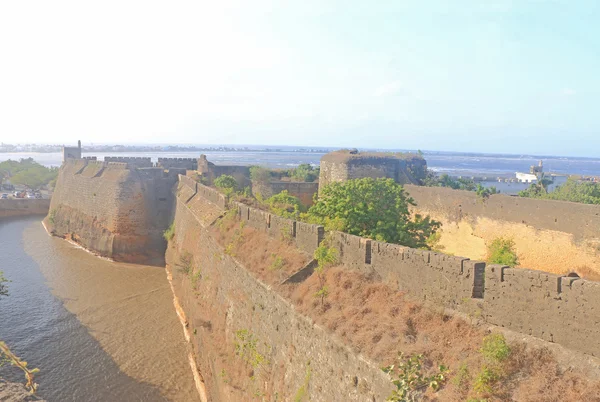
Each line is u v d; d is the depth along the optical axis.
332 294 18.97
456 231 33.31
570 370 12.11
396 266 17.86
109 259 56.47
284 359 19.66
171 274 47.62
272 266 23.27
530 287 13.58
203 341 28.75
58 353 33.19
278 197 41.59
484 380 12.29
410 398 12.77
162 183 62.53
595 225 23.77
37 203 89.31
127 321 38.56
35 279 49.06
